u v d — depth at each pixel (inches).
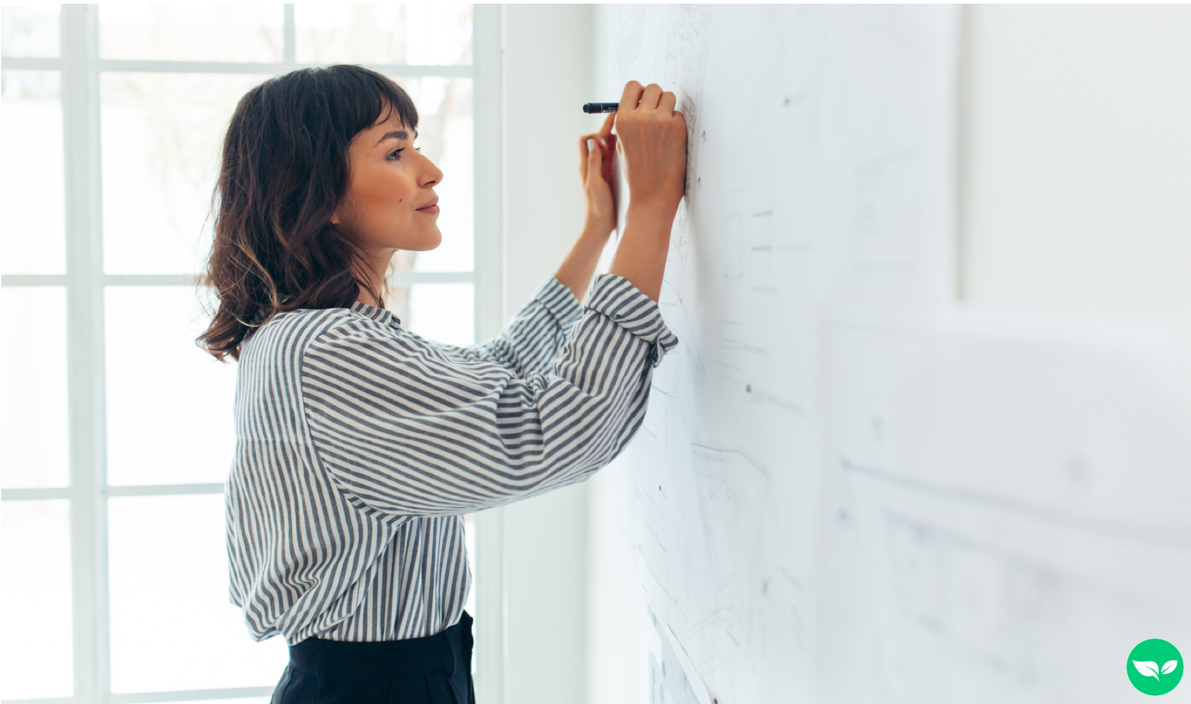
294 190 30.2
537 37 56.9
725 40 22.9
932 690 12.8
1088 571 9.6
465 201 61.1
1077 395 9.6
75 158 56.9
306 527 26.8
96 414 58.7
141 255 58.9
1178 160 8.3
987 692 11.5
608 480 45.3
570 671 59.8
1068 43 9.6
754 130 20.4
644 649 37.5
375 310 31.9
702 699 26.3
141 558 61.0
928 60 12.4
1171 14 8.3
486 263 60.7
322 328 26.9
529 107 57.1
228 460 61.4
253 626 29.7
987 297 11.2
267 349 27.4
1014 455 10.7
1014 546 10.8
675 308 29.6
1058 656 10.1
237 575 30.9
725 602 23.6
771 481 19.6
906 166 13.1
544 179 57.6
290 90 30.5
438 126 60.5
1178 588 8.5
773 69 19.0
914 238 13.0
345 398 25.7
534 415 25.1
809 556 17.3
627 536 39.2
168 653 61.8
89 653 59.4
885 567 14.2
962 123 11.6
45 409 58.7
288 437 26.5
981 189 11.2
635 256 26.5
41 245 57.8
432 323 61.7
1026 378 10.4
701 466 26.0
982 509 11.4
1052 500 10.1
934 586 12.7
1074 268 9.6
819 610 16.9
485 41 59.4
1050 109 9.9
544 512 58.9
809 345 17.1
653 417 33.4
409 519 29.5
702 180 25.4
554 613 59.4
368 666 29.5
